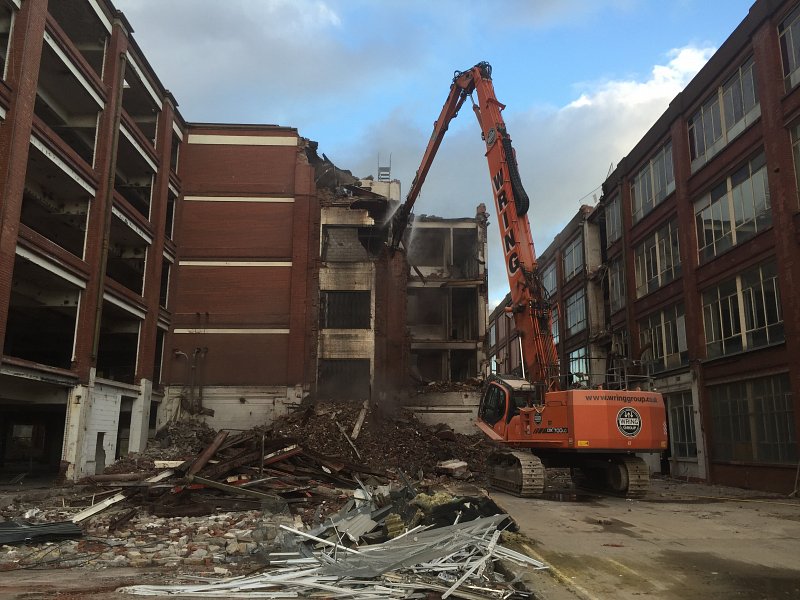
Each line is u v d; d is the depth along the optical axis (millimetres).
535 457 16109
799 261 17391
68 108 22172
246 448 15602
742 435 20438
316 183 32500
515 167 17062
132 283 30688
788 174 17969
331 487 15094
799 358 17219
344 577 7051
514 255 16719
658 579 7098
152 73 26766
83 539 9953
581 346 36375
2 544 9383
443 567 7395
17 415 27953
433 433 26531
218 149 31312
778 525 11141
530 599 6500
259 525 10664
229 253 30297
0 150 16359
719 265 21766
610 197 32844
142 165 26625
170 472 14039
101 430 21812
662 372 26219
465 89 20094
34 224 23422
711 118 22656
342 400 28328
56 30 18922
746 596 6414
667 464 26359
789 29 18219
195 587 6848
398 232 28922
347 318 29969
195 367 29109
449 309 37125
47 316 23969
